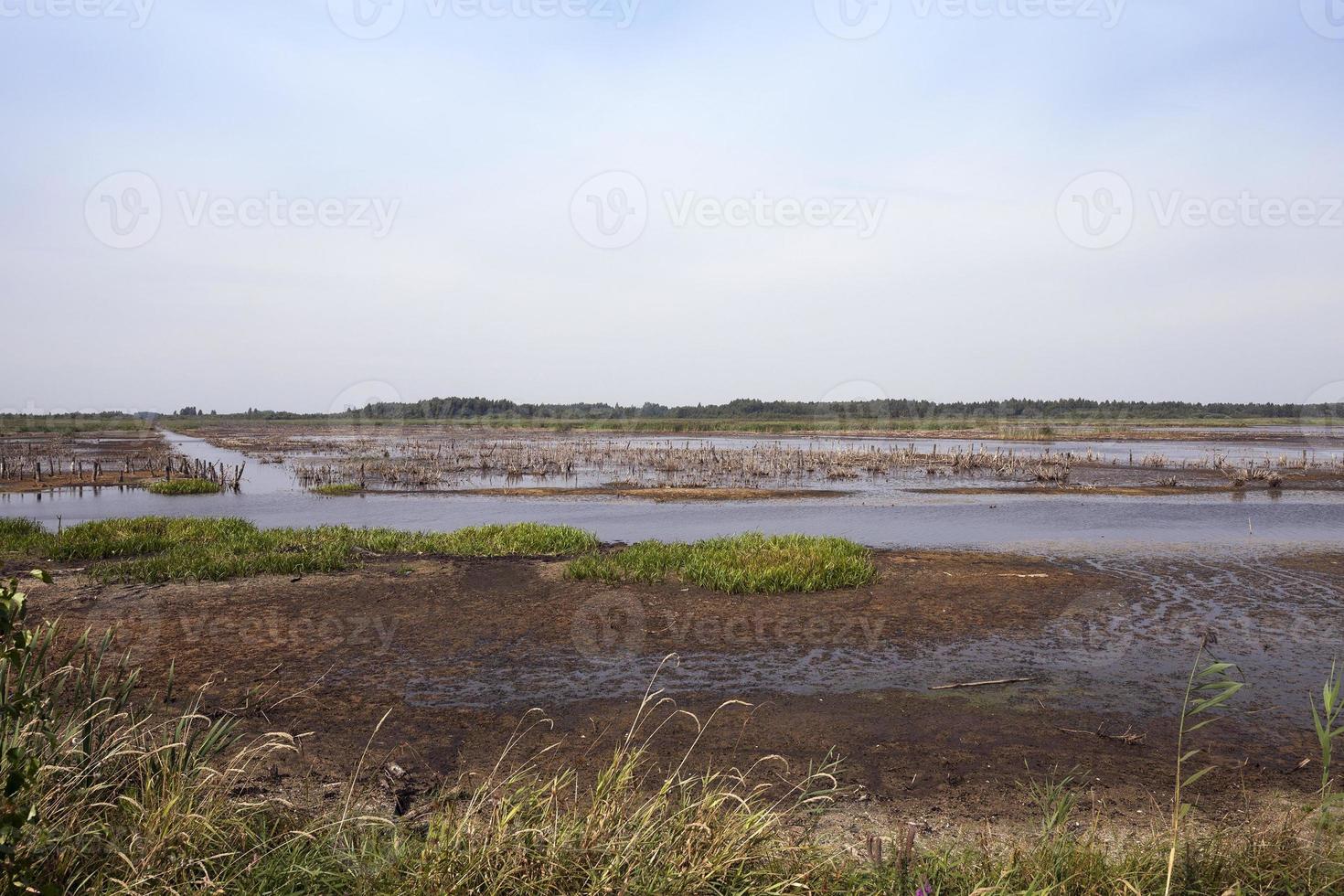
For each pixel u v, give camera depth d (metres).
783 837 4.32
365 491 27.86
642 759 5.98
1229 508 22.88
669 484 30.05
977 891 3.66
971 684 7.74
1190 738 6.46
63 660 6.97
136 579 12.09
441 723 6.68
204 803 4.11
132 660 8.23
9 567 13.39
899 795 5.41
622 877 3.74
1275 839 4.28
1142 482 30.17
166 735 4.70
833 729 6.63
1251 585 12.33
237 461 40.72
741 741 6.35
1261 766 5.91
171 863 3.60
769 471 33.72
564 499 25.55
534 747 6.19
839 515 21.73
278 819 4.41
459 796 5.23
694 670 8.15
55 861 3.47
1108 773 5.78
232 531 16.38
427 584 12.02
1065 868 4.01
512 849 3.88
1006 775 5.75
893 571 13.20
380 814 4.95
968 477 32.12
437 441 58.97
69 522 20.27
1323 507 23.09
